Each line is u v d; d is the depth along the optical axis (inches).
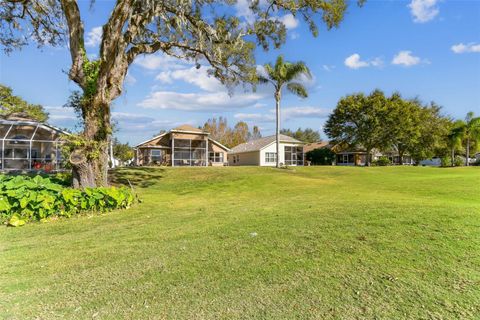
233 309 109.0
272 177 693.9
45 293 126.4
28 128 772.0
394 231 188.4
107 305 114.9
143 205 359.9
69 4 383.6
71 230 242.1
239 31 515.8
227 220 258.7
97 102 389.1
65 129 412.5
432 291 116.0
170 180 641.0
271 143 1552.7
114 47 374.0
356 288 121.0
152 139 1344.7
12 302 118.9
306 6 486.6
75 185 384.8
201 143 1412.4
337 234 190.4
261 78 915.4
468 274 127.9
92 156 387.2
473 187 482.3
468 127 1517.0
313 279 130.4
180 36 493.0
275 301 113.6
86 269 152.9
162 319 103.8
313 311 105.8
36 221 271.7
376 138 1535.4
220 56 508.4
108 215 300.8
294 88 914.1
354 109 1552.7
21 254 180.2
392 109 1485.0
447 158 1622.8
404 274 131.0
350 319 100.2
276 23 538.3
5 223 261.4
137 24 413.1
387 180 672.4
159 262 158.7
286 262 150.4
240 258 158.9
